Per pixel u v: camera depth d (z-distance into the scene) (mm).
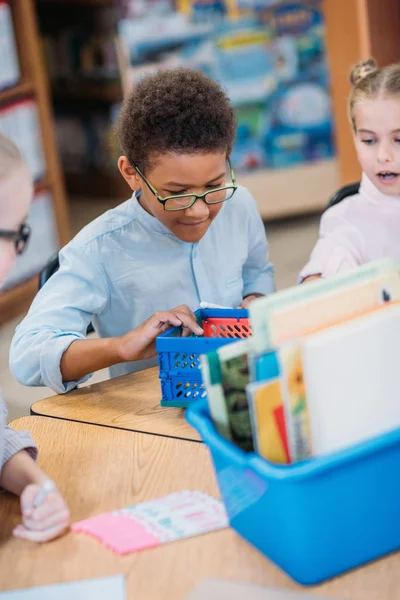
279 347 1090
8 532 1317
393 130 1979
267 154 5199
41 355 1787
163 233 1977
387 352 1137
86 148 6043
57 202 4605
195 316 1721
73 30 5656
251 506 1176
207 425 1202
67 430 1579
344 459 1088
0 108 4211
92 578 1185
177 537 1246
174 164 1683
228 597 1124
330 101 5145
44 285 1950
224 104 1733
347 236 2195
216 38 4930
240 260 2145
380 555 1175
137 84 1798
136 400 1675
